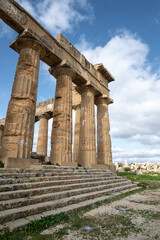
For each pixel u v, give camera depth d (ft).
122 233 11.89
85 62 55.36
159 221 14.74
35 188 18.44
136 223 14.11
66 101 41.60
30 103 31.04
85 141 48.08
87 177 31.24
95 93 59.88
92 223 13.80
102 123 59.72
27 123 29.60
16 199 14.90
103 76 66.90
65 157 37.11
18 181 18.33
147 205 21.21
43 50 37.60
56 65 44.09
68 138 39.17
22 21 33.73
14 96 30.12
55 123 40.32
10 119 28.86
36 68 34.53
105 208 18.89
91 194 22.57
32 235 10.92
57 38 45.88
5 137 28.02
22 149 27.45
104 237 11.16
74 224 13.28
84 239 10.73
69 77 44.93
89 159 46.19
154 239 11.01
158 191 35.17
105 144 56.95
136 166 151.12
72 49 49.62
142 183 45.47
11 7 31.94
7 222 11.94
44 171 24.62
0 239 9.81
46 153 74.95
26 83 31.60
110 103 66.54
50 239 10.54
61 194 19.10
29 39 34.01
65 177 25.43
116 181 37.45
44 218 13.07
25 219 12.79
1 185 16.37
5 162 23.72
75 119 68.49
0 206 13.00
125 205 20.90
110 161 55.83
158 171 110.42
